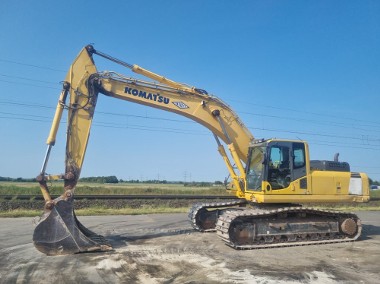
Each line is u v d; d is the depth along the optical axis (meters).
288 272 8.34
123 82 11.26
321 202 12.20
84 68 10.77
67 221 9.68
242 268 8.60
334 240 11.99
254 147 12.30
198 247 10.74
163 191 34.19
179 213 18.75
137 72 11.48
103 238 10.63
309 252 10.53
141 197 22.62
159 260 9.15
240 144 12.51
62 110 10.41
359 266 9.00
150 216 17.44
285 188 11.68
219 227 11.09
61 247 9.51
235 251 10.41
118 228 13.85
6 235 11.95
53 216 9.59
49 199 9.73
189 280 7.63
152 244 11.03
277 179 11.67
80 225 10.47
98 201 20.39
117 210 18.78
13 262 8.75
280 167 11.77
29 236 11.80
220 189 38.81
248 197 12.16
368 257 9.98
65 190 9.98
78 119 10.55
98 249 9.89
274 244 11.12
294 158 11.93
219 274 8.08
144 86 11.51
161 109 11.80
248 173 12.38
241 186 12.54
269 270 8.48
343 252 10.61
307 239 11.86
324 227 12.09
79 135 10.48
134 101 11.44
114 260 9.02
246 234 11.03
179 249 10.41
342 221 12.43
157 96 11.62
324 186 12.16
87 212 17.81
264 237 11.25
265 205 12.12
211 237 12.29
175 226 14.45
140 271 8.20
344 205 25.55
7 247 10.26
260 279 7.75
